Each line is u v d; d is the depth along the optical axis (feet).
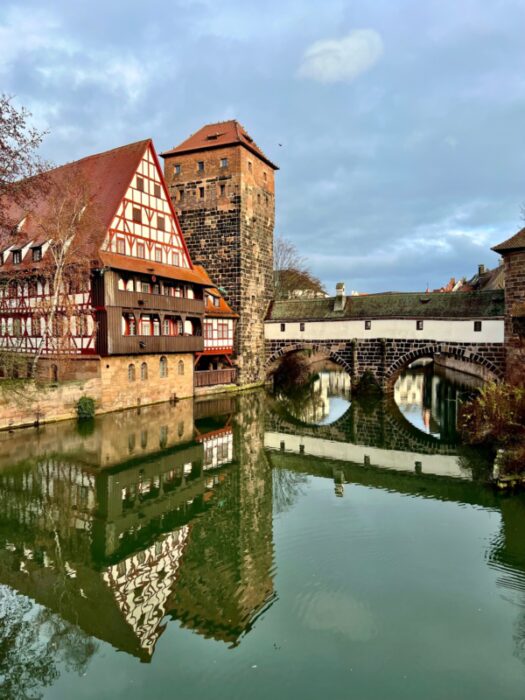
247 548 36.29
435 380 163.32
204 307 114.52
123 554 36.40
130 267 87.45
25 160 69.05
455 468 59.57
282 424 89.86
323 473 57.93
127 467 57.57
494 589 29.71
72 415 80.07
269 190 145.38
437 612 27.22
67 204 87.51
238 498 48.44
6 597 30.58
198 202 134.21
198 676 22.62
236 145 128.06
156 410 92.94
